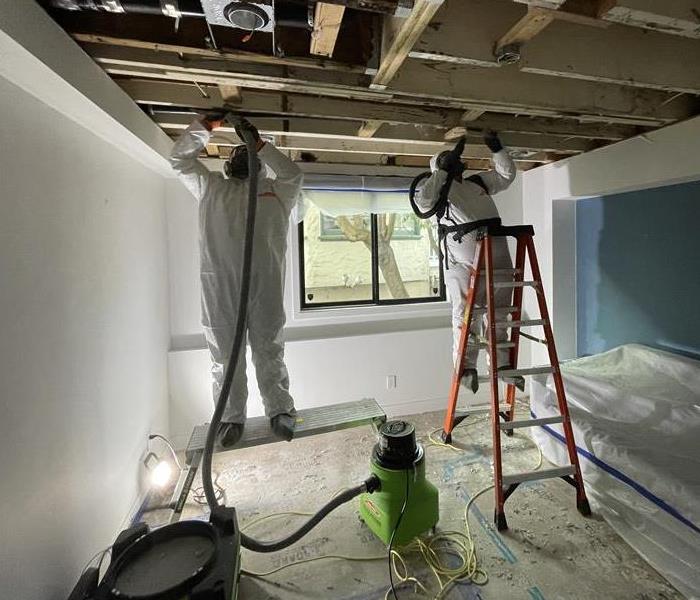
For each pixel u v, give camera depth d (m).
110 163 1.96
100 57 1.43
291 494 2.38
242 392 2.04
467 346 2.65
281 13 1.20
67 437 1.54
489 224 2.29
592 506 2.13
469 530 2.00
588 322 3.37
